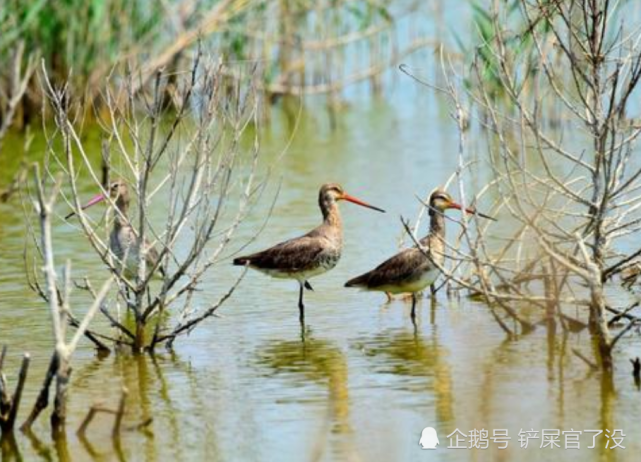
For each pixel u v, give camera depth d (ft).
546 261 53.01
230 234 50.01
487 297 50.39
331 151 86.99
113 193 58.23
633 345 48.57
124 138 86.07
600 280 46.47
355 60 108.58
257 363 48.29
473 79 82.79
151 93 89.04
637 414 42.16
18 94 78.23
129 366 48.29
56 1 91.66
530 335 50.62
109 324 53.06
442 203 55.01
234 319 53.98
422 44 104.22
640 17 71.10
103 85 90.94
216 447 40.52
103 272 60.08
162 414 43.39
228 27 94.79
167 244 48.85
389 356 48.65
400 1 111.65
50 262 41.06
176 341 51.24
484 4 83.82
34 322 53.36
